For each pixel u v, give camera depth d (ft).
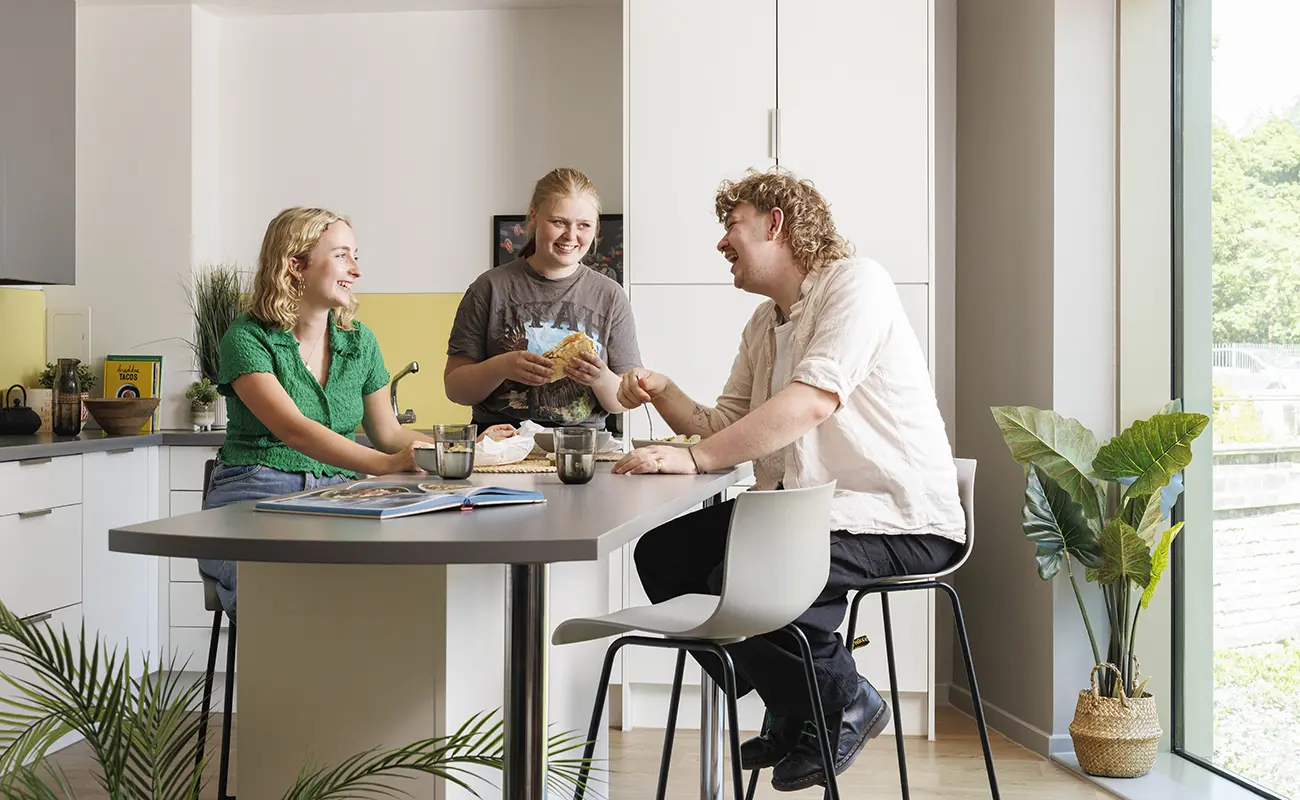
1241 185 10.44
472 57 15.08
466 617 6.10
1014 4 12.44
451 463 6.25
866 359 7.05
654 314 12.72
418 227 15.16
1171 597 11.46
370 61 15.19
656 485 6.09
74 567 11.96
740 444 6.86
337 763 5.94
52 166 12.98
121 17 14.89
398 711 5.90
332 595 5.94
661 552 7.79
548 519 4.40
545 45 15.01
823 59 12.59
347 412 8.48
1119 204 11.51
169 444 13.62
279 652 5.99
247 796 6.02
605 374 8.79
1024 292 12.17
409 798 5.87
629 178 12.77
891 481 7.13
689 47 12.71
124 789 4.82
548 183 9.90
